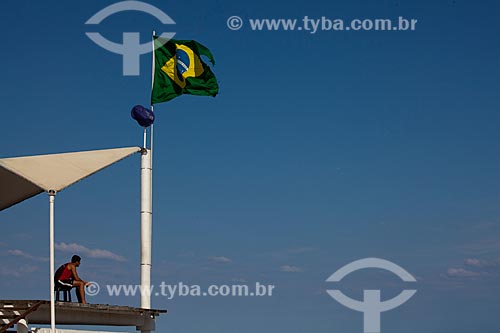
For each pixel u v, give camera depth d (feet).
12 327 73.51
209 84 94.17
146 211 87.35
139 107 87.40
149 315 83.87
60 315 74.23
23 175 68.03
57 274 76.02
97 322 78.07
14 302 69.87
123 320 81.56
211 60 94.12
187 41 93.45
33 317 72.02
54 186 67.87
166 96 92.99
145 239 87.15
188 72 93.76
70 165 70.69
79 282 76.28
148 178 87.81
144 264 86.69
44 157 70.64
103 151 72.64
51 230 67.26
